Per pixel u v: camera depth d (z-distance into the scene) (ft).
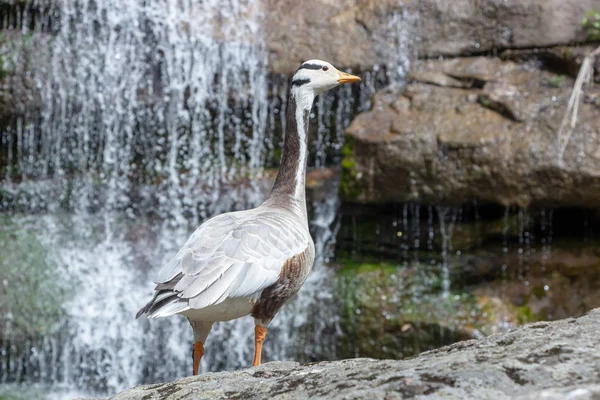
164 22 34.68
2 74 34.19
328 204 32.42
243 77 34.58
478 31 32.99
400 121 30.78
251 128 34.88
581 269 30.55
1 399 29.09
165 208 33.99
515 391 9.20
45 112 34.53
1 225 33.09
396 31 33.86
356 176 30.63
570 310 30.42
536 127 29.45
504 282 30.83
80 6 34.63
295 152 19.88
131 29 34.78
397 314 29.86
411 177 30.01
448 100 31.37
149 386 12.32
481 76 31.96
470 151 29.32
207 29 34.68
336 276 30.96
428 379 9.62
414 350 29.73
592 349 10.12
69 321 30.58
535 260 30.83
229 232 15.74
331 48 34.12
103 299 31.37
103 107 34.73
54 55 34.47
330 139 34.63
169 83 34.76
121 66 34.73
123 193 34.37
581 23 31.63
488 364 9.83
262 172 34.68
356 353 30.04
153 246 32.86
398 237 31.50
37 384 30.42
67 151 34.83
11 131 34.68
